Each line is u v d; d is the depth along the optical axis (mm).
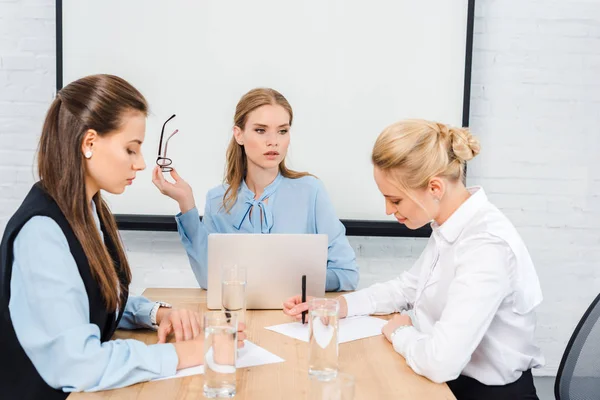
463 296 1286
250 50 2625
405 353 1325
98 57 2598
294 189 2158
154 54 2609
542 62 2719
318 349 1215
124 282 1475
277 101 2041
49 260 1182
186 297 1833
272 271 1645
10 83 2637
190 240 2020
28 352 1181
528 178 2771
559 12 2699
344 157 2672
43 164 1271
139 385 1173
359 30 2623
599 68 2730
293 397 1121
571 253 2814
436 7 2615
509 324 1393
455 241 1431
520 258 1372
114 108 1256
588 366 1350
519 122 2742
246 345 1398
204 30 2609
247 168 2156
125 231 2732
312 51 2629
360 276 2789
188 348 1269
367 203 2693
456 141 1396
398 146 1367
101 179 1289
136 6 2588
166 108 2635
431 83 2646
